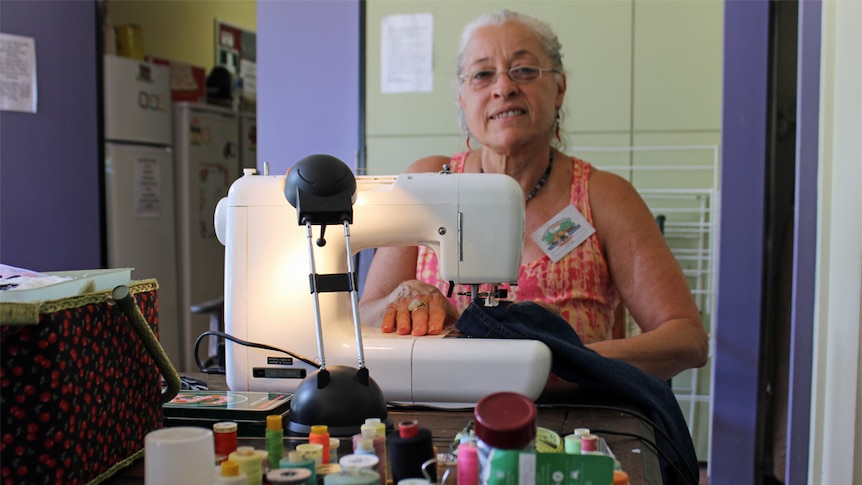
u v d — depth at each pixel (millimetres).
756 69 2547
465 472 812
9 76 3314
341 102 3162
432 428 1169
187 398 1226
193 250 4238
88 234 3635
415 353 1277
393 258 2096
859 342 1913
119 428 963
